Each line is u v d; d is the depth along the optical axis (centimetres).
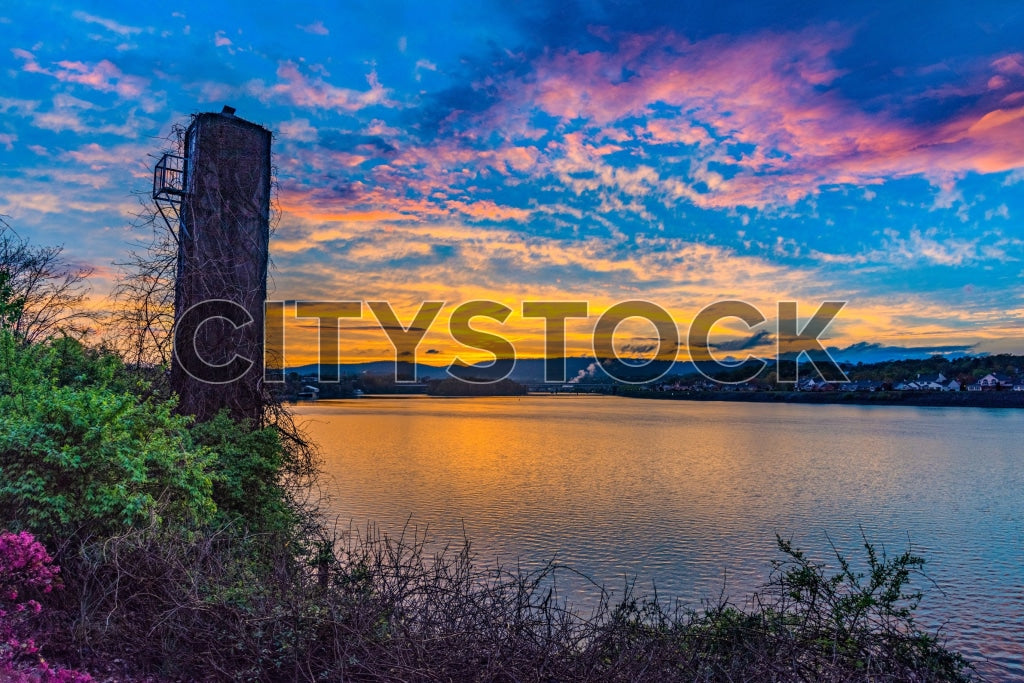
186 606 635
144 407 1000
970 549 3186
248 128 1443
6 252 1611
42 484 718
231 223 1400
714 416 18538
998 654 1859
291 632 634
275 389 1422
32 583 624
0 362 1034
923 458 7788
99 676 587
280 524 1119
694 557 2802
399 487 4478
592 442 9438
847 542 3291
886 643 697
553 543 2964
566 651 614
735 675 623
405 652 611
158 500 837
